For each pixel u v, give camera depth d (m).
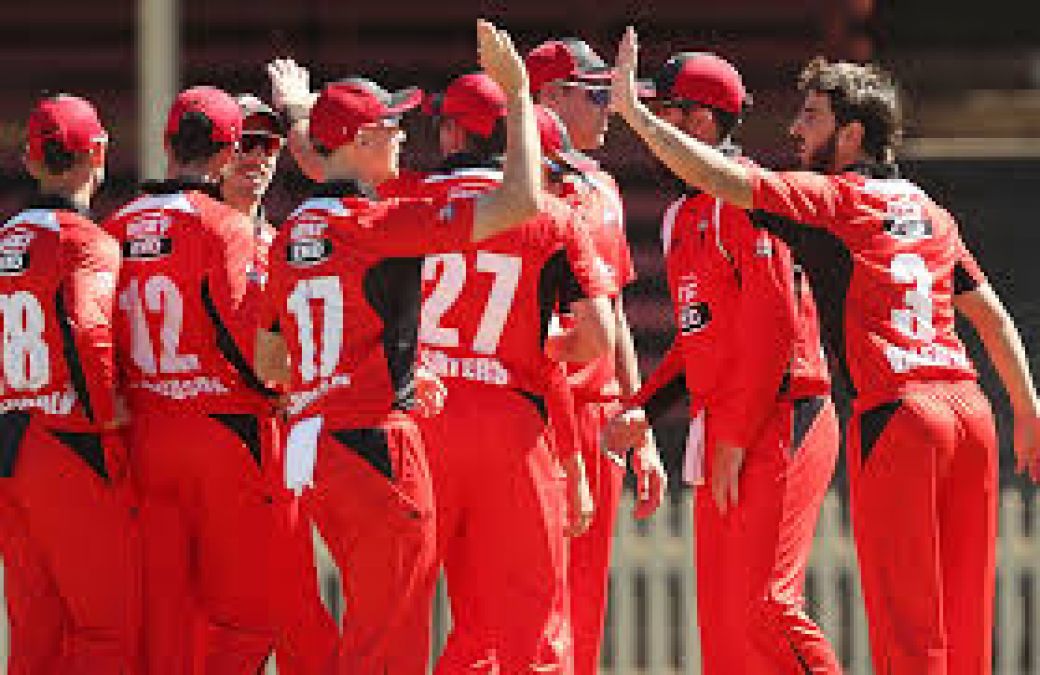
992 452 24.84
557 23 52.88
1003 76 57.28
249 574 25.59
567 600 24.48
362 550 22.91
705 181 23.94
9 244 25.05
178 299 25.02
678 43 52.69
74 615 25.33
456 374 24.00
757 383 24.53
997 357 26.14
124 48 53.03
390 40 52.94
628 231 51.47
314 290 22.97
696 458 25.45
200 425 25.14
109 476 25.09
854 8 53.56
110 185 52.41
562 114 28.08
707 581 25.53
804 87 25.39
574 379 27.09
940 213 25.16
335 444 22.77
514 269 23.89
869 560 24.67
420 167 50.53
